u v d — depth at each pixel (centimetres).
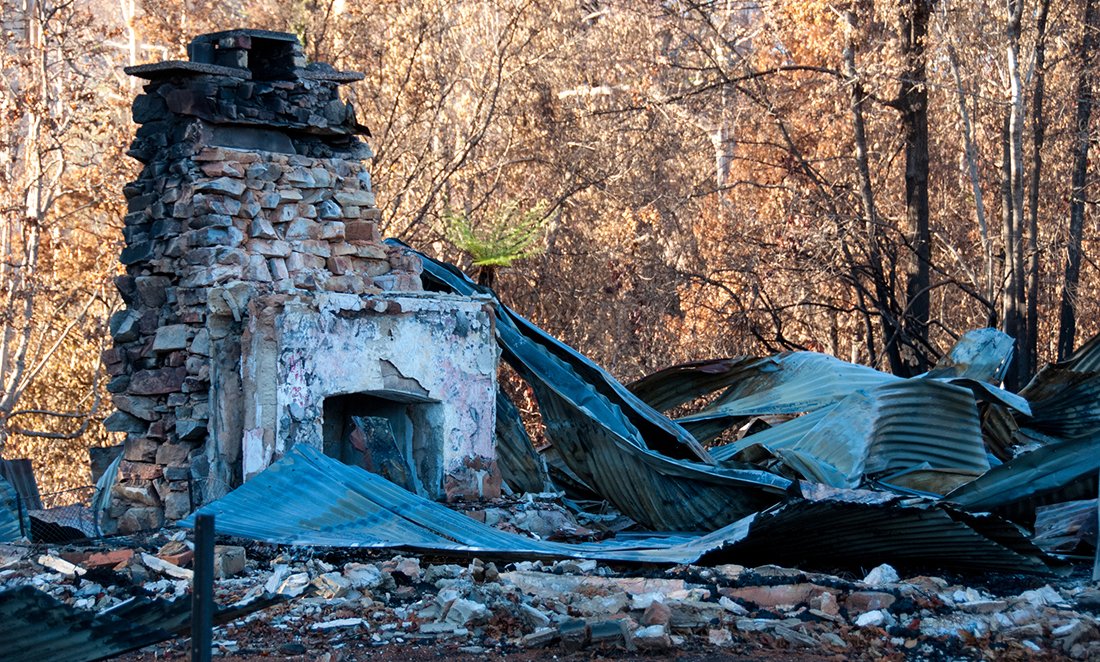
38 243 2233
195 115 928
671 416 2316
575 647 535
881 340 2969
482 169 2723
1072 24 2628
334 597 627
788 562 756
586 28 2880
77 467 2452
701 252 2861
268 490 782
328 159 1022
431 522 773
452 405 995
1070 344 2705
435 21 2598
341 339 909
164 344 912
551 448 1207
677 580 644
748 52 2927
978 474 1001
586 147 2756
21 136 2270
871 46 2539
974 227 3039
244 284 902
